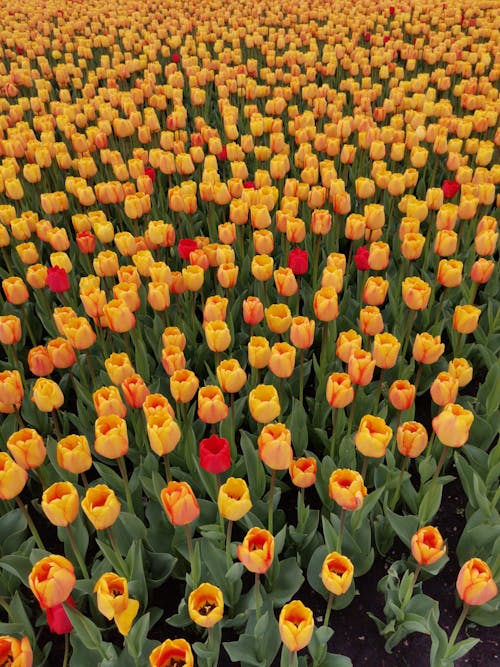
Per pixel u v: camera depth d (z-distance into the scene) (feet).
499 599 3.07
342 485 2.45
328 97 8.03
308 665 3.01
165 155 5.84
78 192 5.29
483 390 4.15
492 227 4.18
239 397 4.30
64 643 3.15
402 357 4.24
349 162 5.77
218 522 3.26
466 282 5.22
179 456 3.70
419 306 3.56
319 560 3.11
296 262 3.82
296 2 14.98
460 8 13.53
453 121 6.50
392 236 6.15
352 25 11.87
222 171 7.64
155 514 3.39
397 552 3.55
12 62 11.19
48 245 6.14
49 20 14.37
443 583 3.39
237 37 11.93
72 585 2.09
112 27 12.66
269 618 2.88
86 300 3.59
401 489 3.49
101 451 2.52
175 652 2.10
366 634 3.19
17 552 3.04
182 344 3.32
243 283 5.34
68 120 7.48
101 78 10.28
